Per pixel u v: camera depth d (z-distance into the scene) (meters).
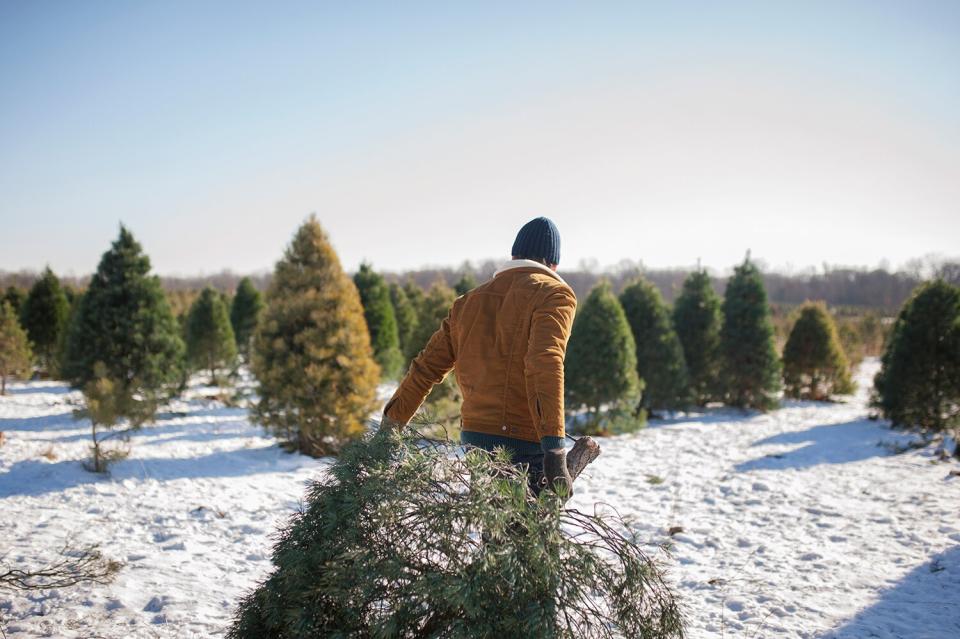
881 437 11.36
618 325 11.84
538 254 2.36
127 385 10.73
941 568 4.46
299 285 9.38
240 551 4.78
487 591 1.63
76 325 11.36
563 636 1.66
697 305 16.19
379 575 1.69
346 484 1.90
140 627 3.23
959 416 11.50
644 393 14.23
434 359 2.37
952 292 11.90
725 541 5.29
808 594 4.04
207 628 3.24
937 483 7.38
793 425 13.22
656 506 6.52
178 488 6.80
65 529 5.13
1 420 10.96
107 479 7.00
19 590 3.65
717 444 10.70
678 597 2.03
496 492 1.73
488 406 2.14
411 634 1.71
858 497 6.82
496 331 2.17
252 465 8.21
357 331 9.27
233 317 21.27
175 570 4.23
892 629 3.47
